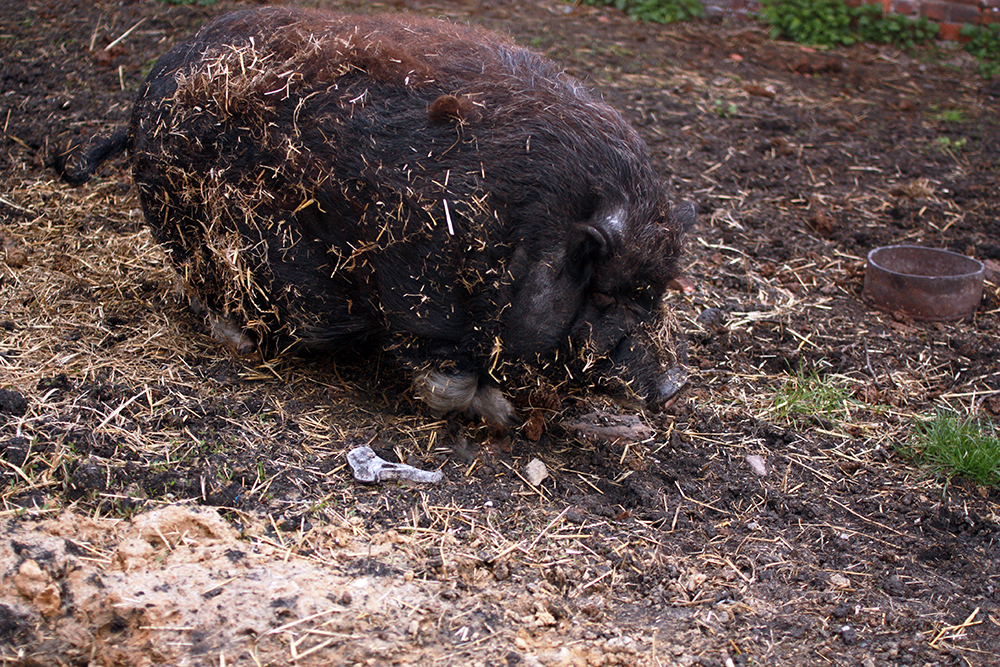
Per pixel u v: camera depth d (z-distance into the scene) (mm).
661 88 9797
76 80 8109
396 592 3775
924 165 8750
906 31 12227
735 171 8297
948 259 6871
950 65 11648
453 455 4723
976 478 4953
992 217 7926
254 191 4562
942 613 4043
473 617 3711
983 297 6879
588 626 3752
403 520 4199
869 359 6066
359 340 5164
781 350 6078
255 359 5191
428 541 4090
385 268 4406
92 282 5773
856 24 12406
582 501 4508
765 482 4836
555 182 4195
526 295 4297
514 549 4113
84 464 4145
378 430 4793
